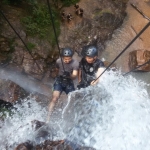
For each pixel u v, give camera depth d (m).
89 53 5.54
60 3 9.41
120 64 9.26
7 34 7.86
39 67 7.68
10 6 8.39
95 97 5.95
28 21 8.26
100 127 5.56
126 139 5.41
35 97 7.22
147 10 11.05
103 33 9.69
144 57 9.07
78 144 5.20
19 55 7.94
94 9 9.81
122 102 5.96
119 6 10.43
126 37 10.16
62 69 6.10
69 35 8.95
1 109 6.51
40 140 5.30
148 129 5.60
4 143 5.47
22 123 6.24
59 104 6.87
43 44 8.30
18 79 7.68
